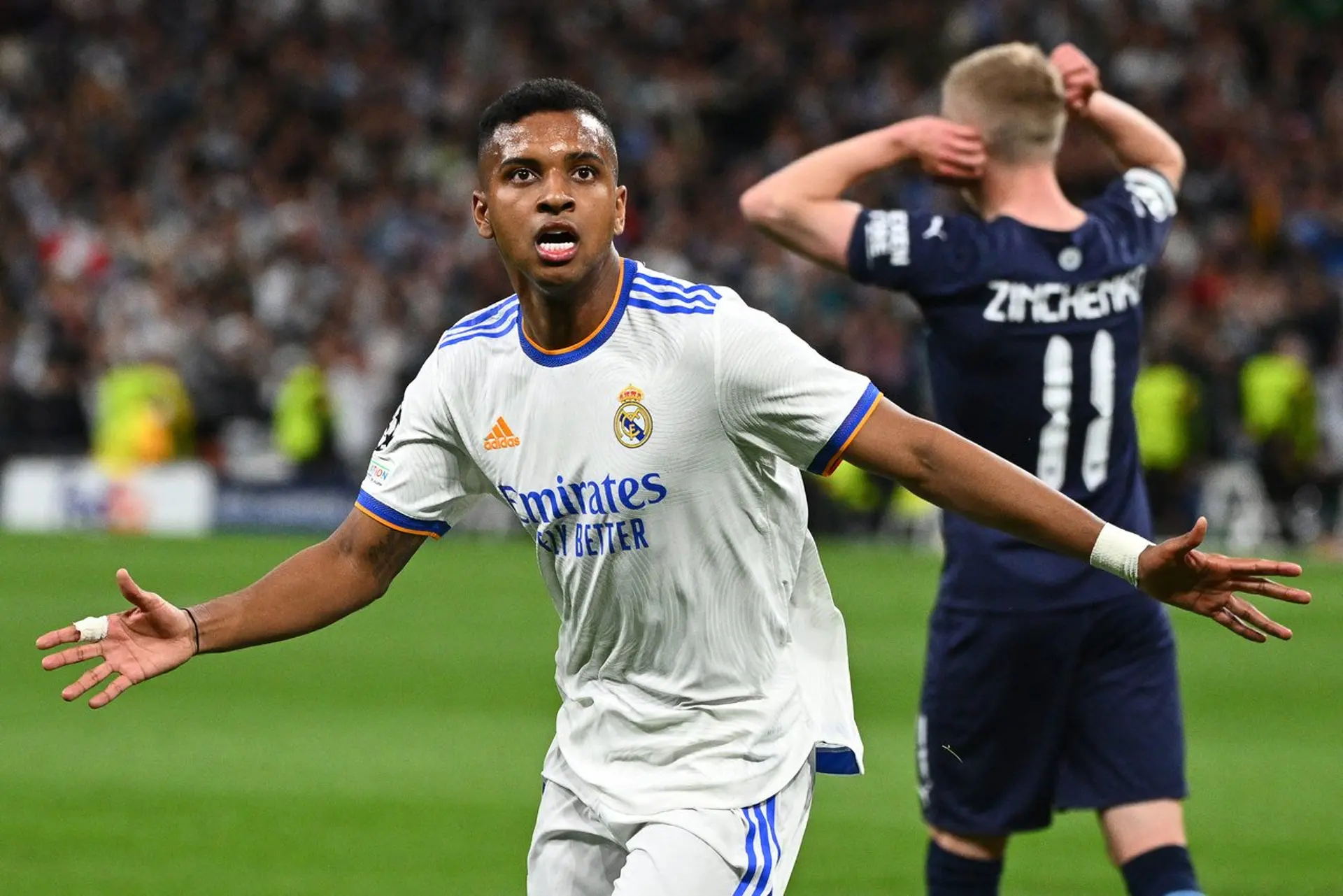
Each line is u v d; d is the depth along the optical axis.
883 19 108.12
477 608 57.09
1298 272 87.44
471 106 106.50
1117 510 19.25
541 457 14.30
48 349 89.81
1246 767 35.12
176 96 107.62
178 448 85.62
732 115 105.50
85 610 53.47
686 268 93.88
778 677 14.91
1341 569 66.38
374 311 91.06
